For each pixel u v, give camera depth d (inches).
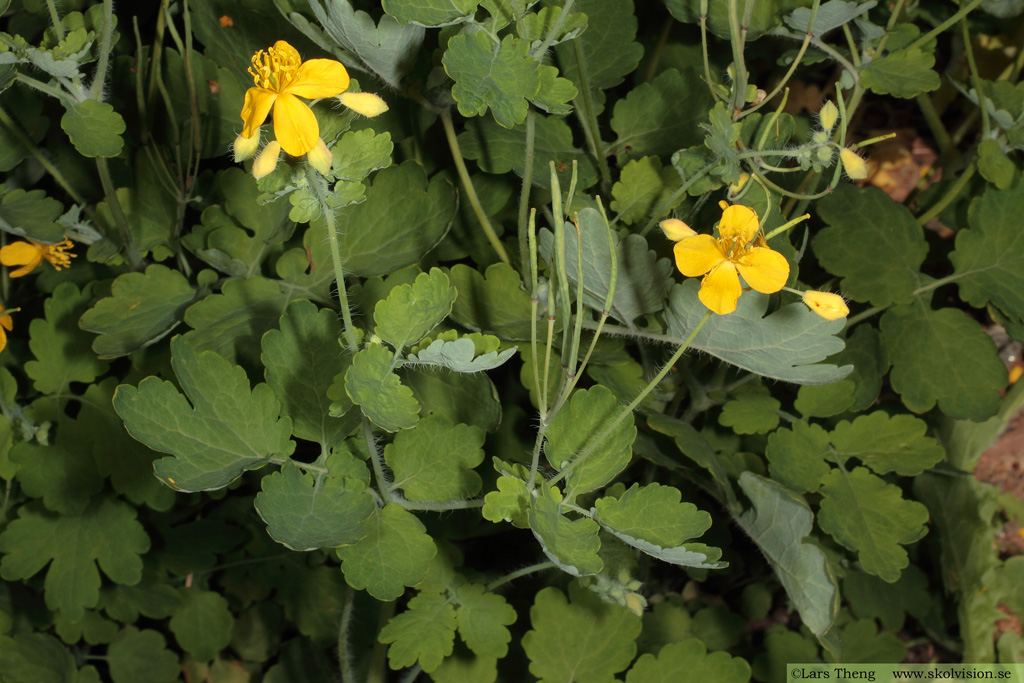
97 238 18.3
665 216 17.4
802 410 17.9
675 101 18.7
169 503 17.9
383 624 17.9
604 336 17.9
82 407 17.9
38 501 18.4
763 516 16.9
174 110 19.2
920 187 22.4
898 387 18.1
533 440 17.8
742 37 16.7
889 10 19.7
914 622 22.0
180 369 14.9
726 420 18.1
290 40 18.8
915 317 18.2
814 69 23.8
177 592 19.8
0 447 17.7
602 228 15.5
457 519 18.0
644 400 17.6
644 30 21.0
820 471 17.5
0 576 18.2
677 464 17.3
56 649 19.3
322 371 15.7
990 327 23.0
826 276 19.5
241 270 17.8
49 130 19.1
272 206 17.9
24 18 18.6
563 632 17.2
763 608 20.5
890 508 17.2
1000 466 21.8
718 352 16.6
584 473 14.9
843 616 20.2
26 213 17.3
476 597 16.8
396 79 16.9
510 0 15.0
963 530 20.1
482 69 14.9
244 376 15.2
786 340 15.9
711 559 14.4
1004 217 18.3
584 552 14.6
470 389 17.0
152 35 20.4
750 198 16.9
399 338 14.5
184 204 18.6
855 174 15.8
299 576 20.1
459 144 18.1
